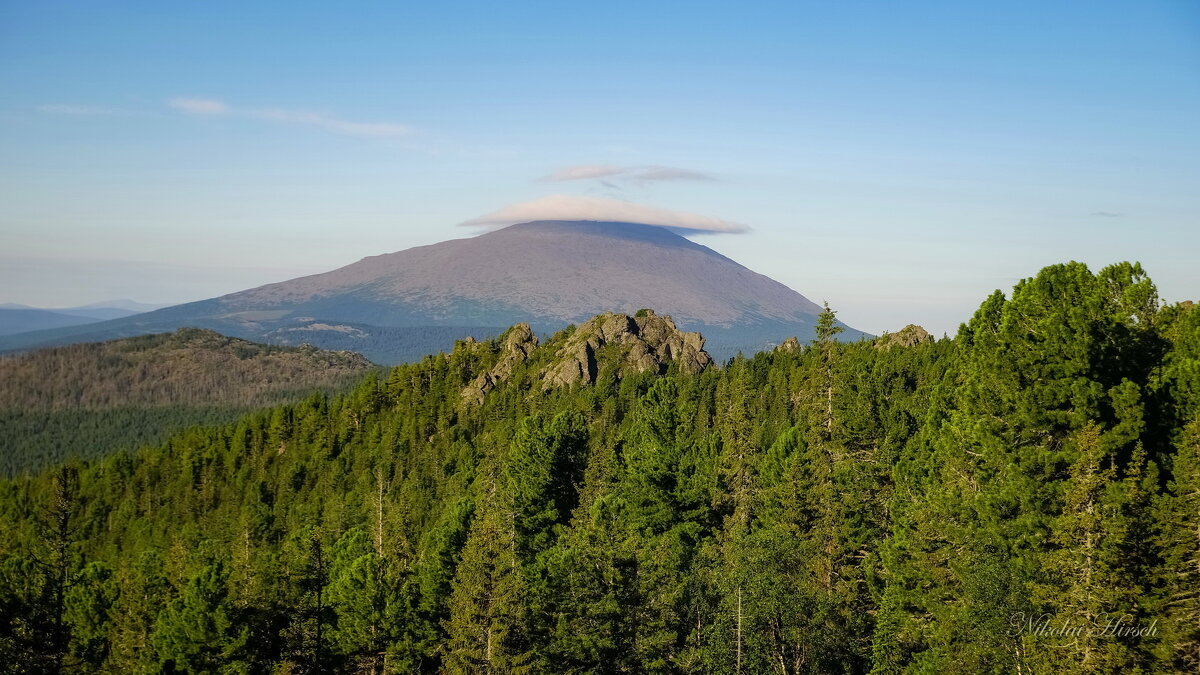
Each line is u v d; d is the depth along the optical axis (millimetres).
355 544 77250
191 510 163875
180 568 79875
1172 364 40875
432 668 59750
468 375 199125
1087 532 35125
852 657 45812
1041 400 40562
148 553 97938
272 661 56750
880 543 48844
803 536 54562
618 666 45031
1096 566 34812
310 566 59344
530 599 48656
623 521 66188
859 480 56469
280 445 194125
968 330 62688
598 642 44031
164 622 56719
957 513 42156
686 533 65562
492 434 154875
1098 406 39156
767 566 44938
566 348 193125
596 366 186625
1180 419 39156
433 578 60156
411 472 148625
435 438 168750
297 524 134000
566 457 81938
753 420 122688
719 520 69125
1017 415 41094
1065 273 43375
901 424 68062
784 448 72375
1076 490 35406
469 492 113312
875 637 44031
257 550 75375
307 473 169375
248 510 129125
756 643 42812
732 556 47844
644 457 70312
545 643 46938
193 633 55000
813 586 45375
